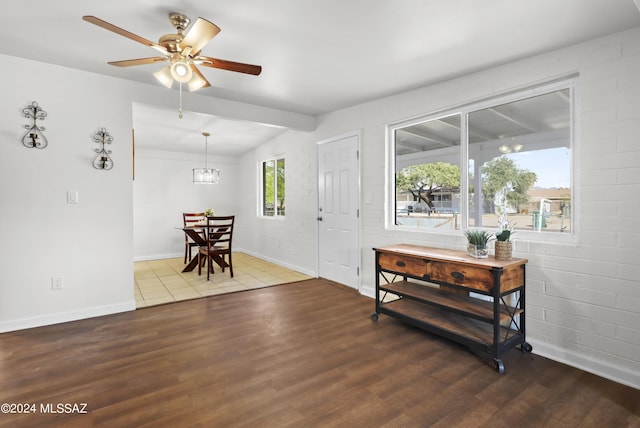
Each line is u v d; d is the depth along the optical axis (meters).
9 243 2.72
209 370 2.13
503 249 2.34
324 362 2.25
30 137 2.78
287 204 5.43
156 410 1.71
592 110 2.17
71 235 2.97
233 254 7.05
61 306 2.94
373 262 3.78
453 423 1.63
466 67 2.73
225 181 7.32
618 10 1.86
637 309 1.99
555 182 2.41
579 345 2.22
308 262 4.93
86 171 3.03
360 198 3.94
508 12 1.93
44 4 1.92
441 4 1.87
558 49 2.33
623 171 2.04
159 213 6.52
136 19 2.08
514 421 1.65
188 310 3.31
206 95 3.62
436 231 3.21
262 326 2.89
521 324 2.40
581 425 1.63
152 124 4.65
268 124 4.17
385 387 1.95
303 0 1.85
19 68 2.73
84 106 3.00
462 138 2.97
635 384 1.98
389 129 3.65
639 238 1.99
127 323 2.94
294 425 1.61
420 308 2.92
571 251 2.26
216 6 1.92
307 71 2.89
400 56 2.56
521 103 2.61
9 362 2.21
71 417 1.65
